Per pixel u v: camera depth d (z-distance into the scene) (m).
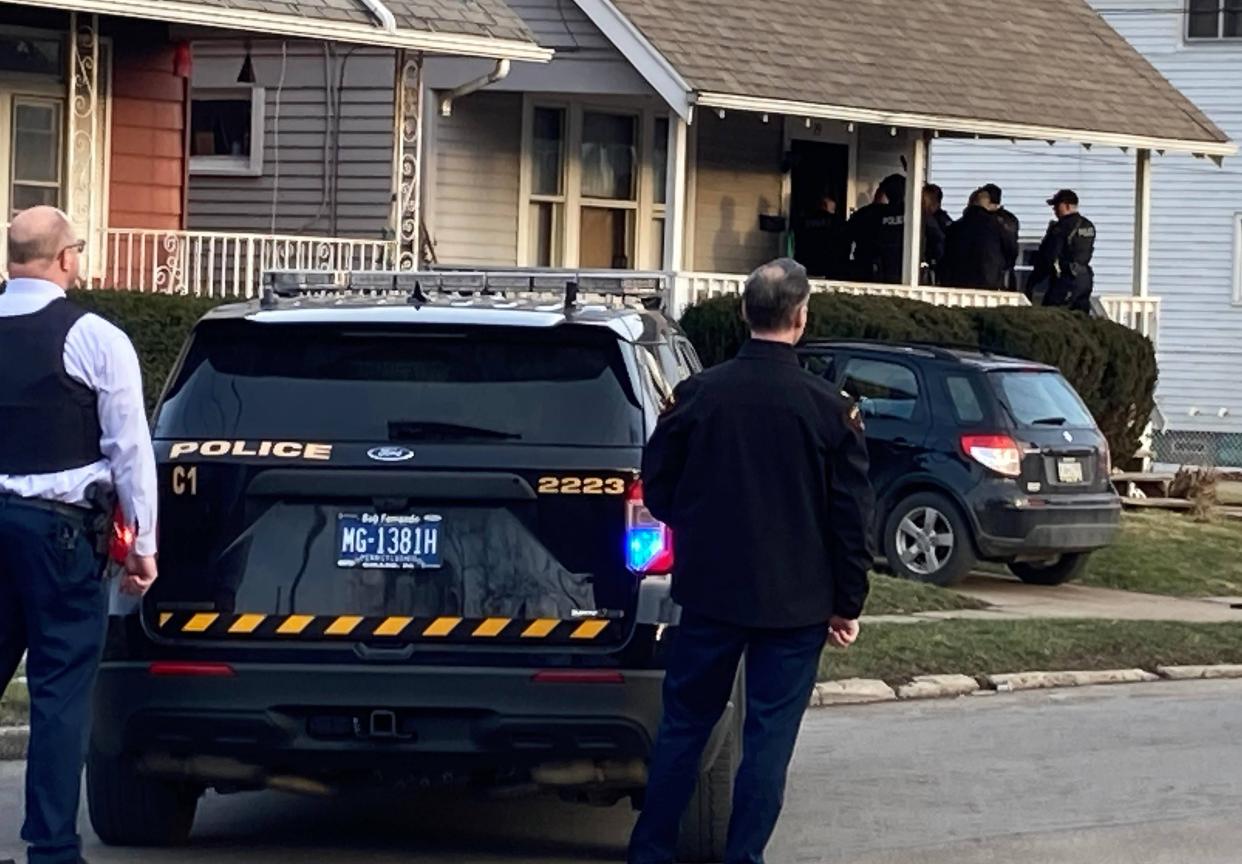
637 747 7.55
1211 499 23.50
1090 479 17.03
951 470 16.70
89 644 7.31
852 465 7.18
